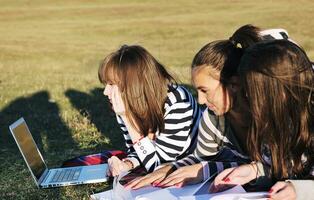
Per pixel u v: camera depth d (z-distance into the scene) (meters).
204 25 21.20
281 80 2.87
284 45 2.95
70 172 4.83
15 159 5.79
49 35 20.72
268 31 3.58
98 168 4.82
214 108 3.49
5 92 10.26
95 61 15.52
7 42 19.31
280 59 2.89
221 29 20.36
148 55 4.11
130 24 22.36
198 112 4.30
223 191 3.22
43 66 14.63
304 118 2.94
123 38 19.80
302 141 2.98
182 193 3.29
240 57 3.37
